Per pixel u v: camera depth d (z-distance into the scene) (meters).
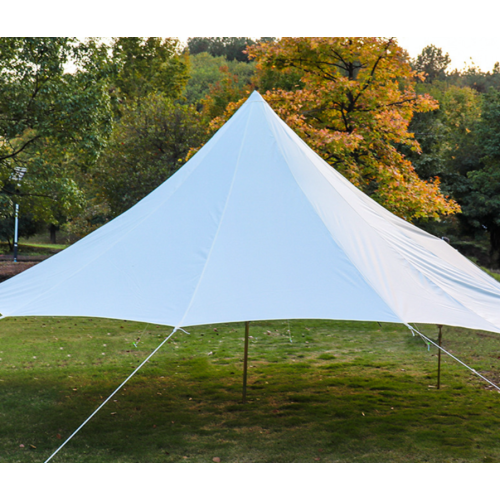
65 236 41.66
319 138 11.71
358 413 5.39
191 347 8.65
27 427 4.94
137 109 18.25
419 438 4.71
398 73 13.17
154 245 5.01
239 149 5.84
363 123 12.89
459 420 5.18
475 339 9.10
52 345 8.49
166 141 17.56
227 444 4.57
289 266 4.54
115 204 17.92
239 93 23.98
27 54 12.63
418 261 5.15
